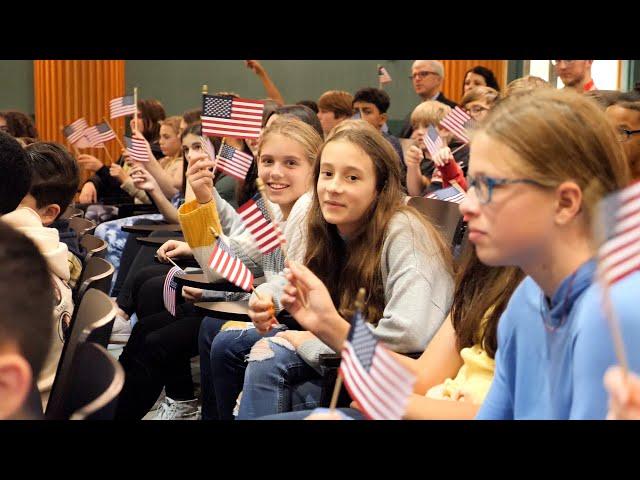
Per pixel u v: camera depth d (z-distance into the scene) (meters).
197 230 3.53
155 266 4.93
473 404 1.95
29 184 2.59
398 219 2.70
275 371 2.86
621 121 2.71
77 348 1.65
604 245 1.20
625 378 1.11
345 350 1.51
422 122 6.06
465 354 2.13
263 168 3.52
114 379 1.41
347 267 2.76
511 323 1.61
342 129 2.76
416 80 7.55
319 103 7.29
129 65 11.41
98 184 8.03
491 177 1.43
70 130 7.28
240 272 2.73
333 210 2.71
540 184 1.41
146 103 8.27
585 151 1.42
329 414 1.69
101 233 6.41
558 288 1.44
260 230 2.77
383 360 1.48
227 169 4.01
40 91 11.02
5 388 1.23
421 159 5.96
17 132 6.53
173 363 3.92
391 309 2.60
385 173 2.72
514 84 3.19
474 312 2.10
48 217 3.41
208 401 3.75
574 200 1.41
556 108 1.43
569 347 1.41
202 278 3.63
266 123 5.02
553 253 1.44
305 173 3.49
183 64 11.46
